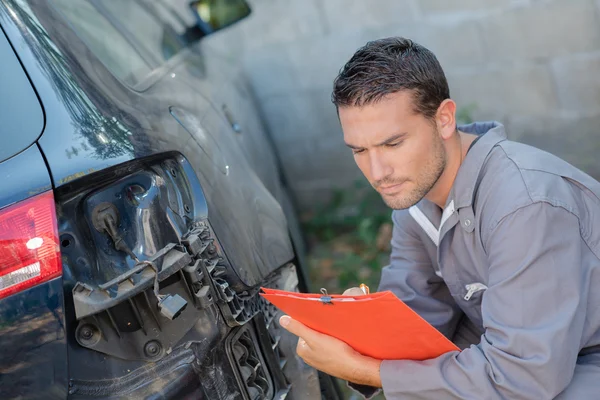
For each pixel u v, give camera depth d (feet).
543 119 13.87
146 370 5.61
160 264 5.51
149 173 5.94
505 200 5.71
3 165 5.43
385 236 13.85
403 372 5.86
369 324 5.67
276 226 7.86
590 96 13.35
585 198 5.89
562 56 13.30
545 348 5.40
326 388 7.49
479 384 5.58
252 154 9.04
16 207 5.29
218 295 5.92
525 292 5.52
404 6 14.21
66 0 7.41
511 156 5.94
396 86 5.62
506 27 13.53
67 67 5.98
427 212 6.66
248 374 6.31
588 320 5.80
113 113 6.00
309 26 14.92
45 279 5.27
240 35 15.39
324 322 5.91
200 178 6.52
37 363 5.27
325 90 15.26
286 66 15.31
